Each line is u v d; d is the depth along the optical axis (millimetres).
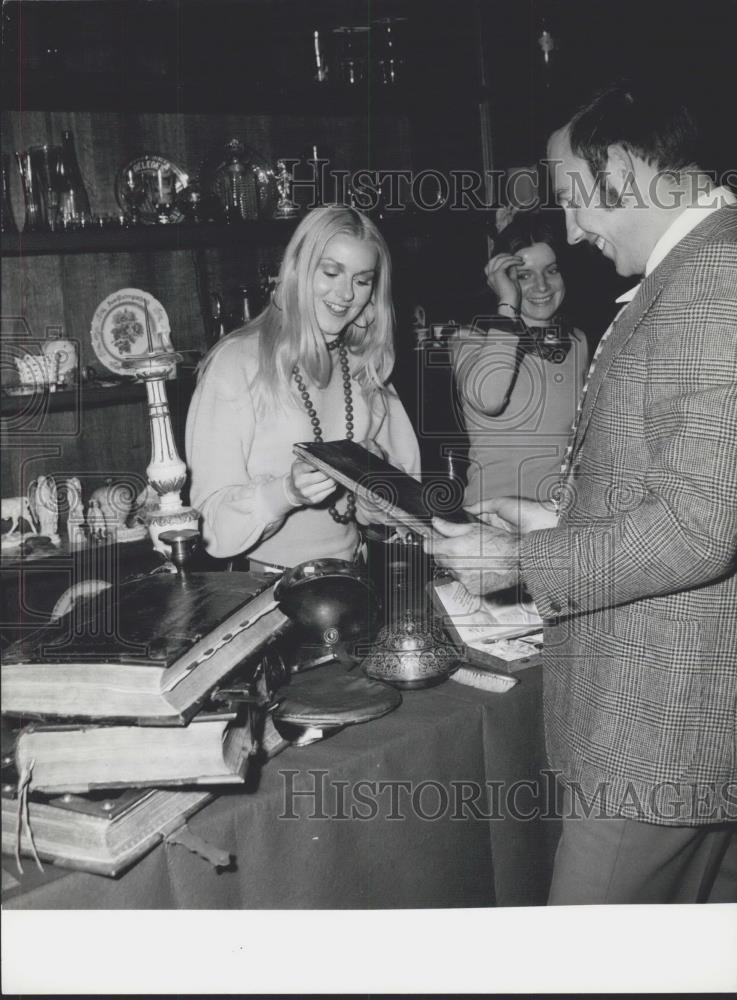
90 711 814
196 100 2289
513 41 2721
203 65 2334
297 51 2486
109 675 812
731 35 2650
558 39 2715
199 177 2375
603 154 1010
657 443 964
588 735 1063
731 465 901
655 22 2680
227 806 942
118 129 2273
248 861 957
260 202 2406
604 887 1086
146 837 850
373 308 1669
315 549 1629
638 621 1025
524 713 1203
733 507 903
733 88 2631
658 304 968
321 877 1017
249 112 2428
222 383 1610
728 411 900
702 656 1006
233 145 2375
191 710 808
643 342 982
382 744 1046
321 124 2660
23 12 2033
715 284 921
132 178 2297
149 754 829
